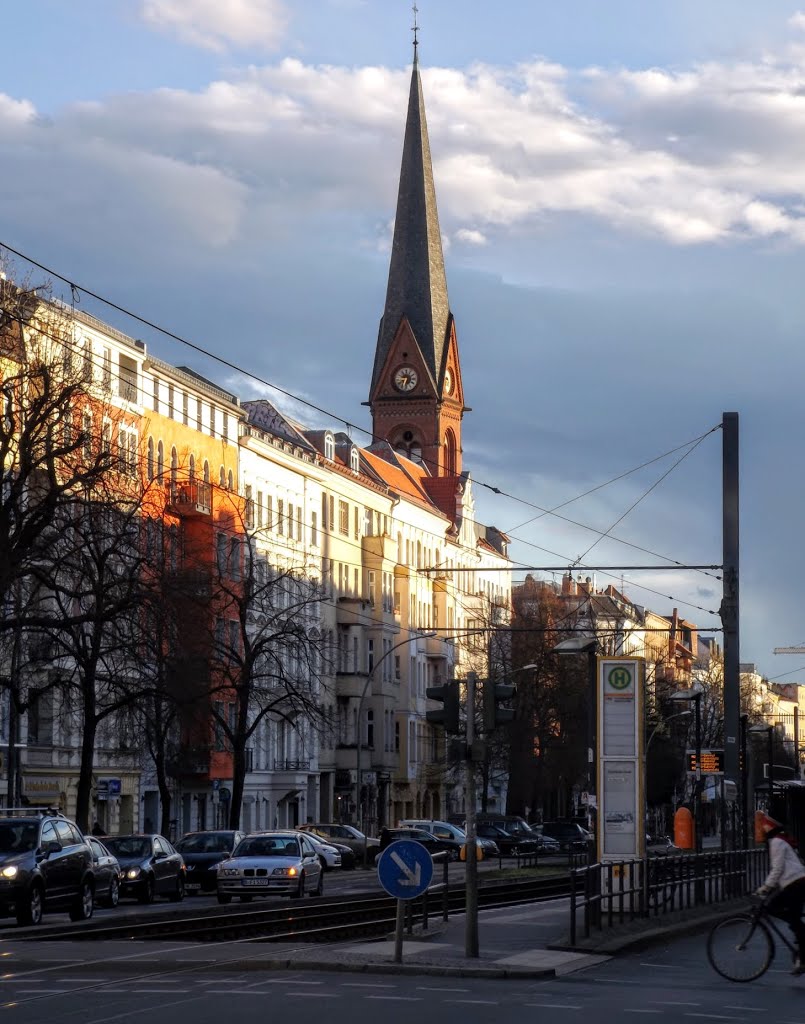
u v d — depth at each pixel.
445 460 170.25
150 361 82.88
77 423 50.22
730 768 41.75
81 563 49.03
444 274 171.12
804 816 63.38
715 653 182.75
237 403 95.25
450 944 27.70
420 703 129.00
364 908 41.25
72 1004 19.33
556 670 107.44
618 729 33.50
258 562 75.00
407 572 123.81
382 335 169.88
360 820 86.56
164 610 52.41
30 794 69.81
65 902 35.72
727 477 41.19
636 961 26.44
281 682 71.12
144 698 57.75
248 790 94.94
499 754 105.44
